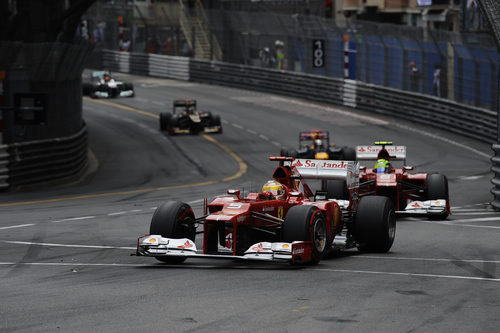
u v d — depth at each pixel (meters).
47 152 91.81
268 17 198.00
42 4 104.00
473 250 42.91
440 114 144.88
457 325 24.03
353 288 30.27
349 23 173.50
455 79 143.12
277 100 185.12
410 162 111.19
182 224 36.56
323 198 44.97
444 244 45.59
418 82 154.25
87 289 30.56
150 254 35.12
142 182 94.06
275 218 36.28
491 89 134.25
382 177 58.47
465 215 62.88
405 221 59.00
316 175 43.97
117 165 110.88
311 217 35.19
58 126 101.31
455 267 36.41
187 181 93.75
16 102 84.38
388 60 162.25
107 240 47.97
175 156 118.00
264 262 37.84
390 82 162.25
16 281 33.00
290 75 189.50
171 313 25.69
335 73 179.50
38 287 31.28
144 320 24.67
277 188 39.06
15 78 102.00
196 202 72.19
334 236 39.28
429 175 60.16
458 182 90.12
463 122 138.12
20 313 25.83
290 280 32.16
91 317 25.14
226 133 142.12
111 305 27.08
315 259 35.97
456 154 120.00
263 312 25.80
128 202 73.38
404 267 36.28
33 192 85.00
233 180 94.00
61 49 97.88
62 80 101.75
